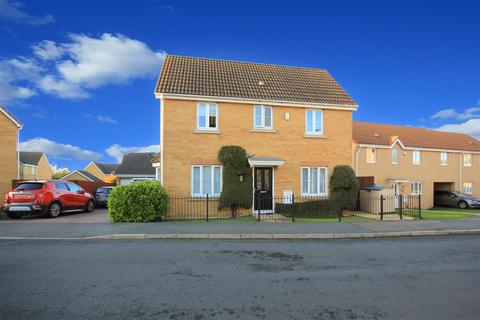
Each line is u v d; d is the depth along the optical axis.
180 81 15.12
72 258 7.00
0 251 7.66
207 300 4.70
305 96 16.09
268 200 15.23
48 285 5.28
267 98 15.23
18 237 9.23
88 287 5.19
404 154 29.73
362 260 7.10
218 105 14.84
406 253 7.83
